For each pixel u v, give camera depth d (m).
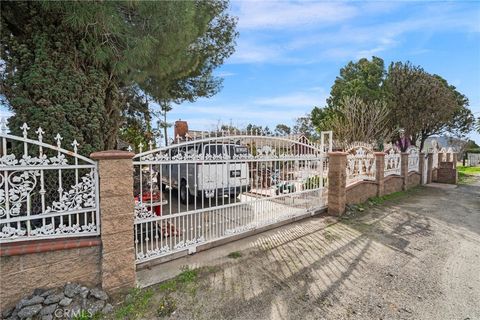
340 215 6.36
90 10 3.07
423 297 2.97
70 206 2.75
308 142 6.25
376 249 4.38
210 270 3.54
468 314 2.66
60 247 2.61
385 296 2.98
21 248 2.41
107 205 2.83
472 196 9.43
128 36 3.63
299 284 3.22
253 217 5.01
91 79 3.65
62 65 3.37
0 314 2.35
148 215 3.54
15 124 3.12
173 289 3.05
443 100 16.67
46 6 2.93
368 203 7.71
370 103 16.53
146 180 4.82
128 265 2.98
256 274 3.45
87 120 3.54
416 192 10.22
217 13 7.64
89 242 2.77
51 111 3.18
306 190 6.07
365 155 8.18
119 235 2.91
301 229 5.37
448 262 3.91
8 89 3.28
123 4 3.47
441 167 13.13
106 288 2.83
